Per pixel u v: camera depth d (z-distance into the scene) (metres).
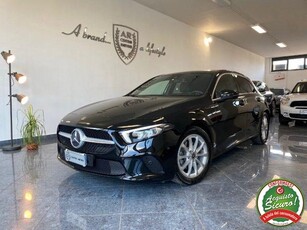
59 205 2.36
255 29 9.64
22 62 4.77
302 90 7.26
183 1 6.82
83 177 3.04
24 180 2.97
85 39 5.71
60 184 2.84
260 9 7.45
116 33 6.40
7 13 4.54
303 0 6.72
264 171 3.18
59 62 5.29
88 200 2.45
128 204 2.36
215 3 6.95
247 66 14.42
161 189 2.67
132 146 2.31
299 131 6.03
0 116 4.61
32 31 4.85
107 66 6.23
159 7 7.31
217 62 11.28
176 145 2.50
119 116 2.52
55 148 4.50
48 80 5.14
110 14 6.21
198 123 2.79
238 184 2.78
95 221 2.08
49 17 5.07
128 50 6.77
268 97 8.77
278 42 12.18
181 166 2.62
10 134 4.73
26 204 2.38
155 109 2.61
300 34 10.57
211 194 2.54
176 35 8.58
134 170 2.33
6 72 4.61
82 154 2.54
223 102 3.30
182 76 3.68
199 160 2.84
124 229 1.96
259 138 4.48
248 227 1.97
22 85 4.79
